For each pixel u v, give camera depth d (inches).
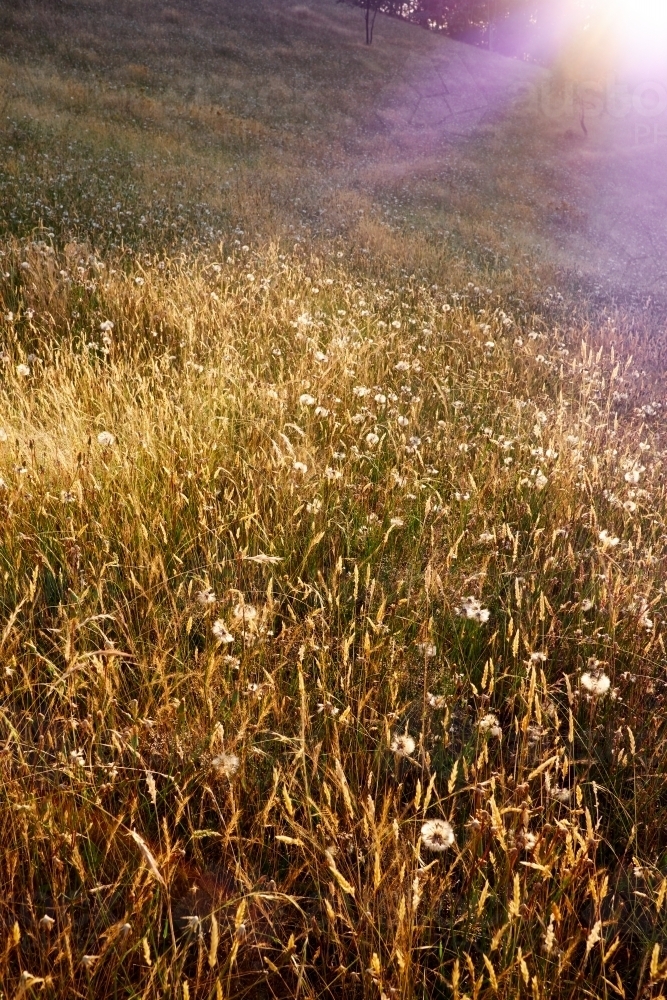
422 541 123.0
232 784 69.7
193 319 218.1
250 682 88.5
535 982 54.5
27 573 103.6
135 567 103.6
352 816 69.0
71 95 783.1
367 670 90.0
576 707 92.4
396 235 523.8
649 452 188.9
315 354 195.3
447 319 296.2
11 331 193.8
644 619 104.7
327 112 1103.0
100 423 145.6
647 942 64.7
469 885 68.1
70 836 66.7
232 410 160.6
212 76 1120.2
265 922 67.5
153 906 63.1
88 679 85.5
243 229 434.0
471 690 97.7
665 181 1205.7
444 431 175.3
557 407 215.9
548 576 118.6
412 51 1771.7
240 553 100.7
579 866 62.6
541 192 947.3
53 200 409.7
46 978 53.7
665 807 82.7
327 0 2166.6
